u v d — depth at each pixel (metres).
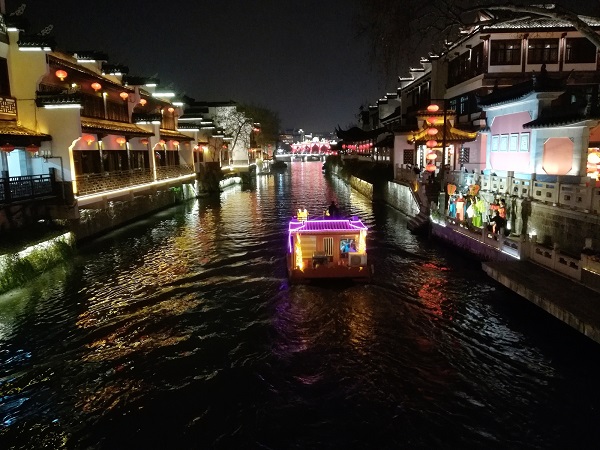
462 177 24.67
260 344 12.54
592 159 18.14
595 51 29.19
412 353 11.84
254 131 81.19
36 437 9.06
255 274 18.77
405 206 33.66
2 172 20.05
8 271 17.12
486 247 18.22
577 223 15.02
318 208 39.31
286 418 9.39
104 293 16.72
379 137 60.62
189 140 46.41
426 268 18.92
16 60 22.38
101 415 9.67
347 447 8.55
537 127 19.17
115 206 29.58
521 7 15.12
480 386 10.27
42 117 22.52
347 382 10.59
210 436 8.95
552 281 13.23
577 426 8.88
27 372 11.37
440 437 8.73
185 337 13.09
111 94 31.72
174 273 19.09
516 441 8.56
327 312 14.52
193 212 37.00
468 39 31.67
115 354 12.20
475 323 13.46
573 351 11.64
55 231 21.52
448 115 29.94
